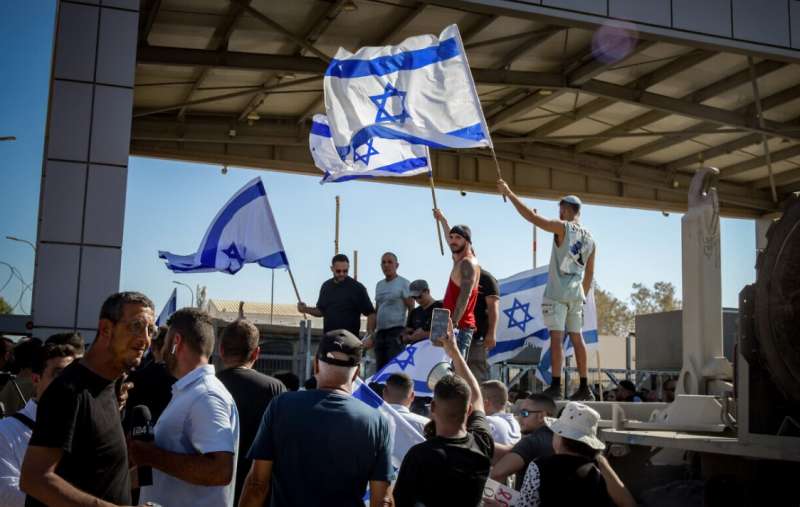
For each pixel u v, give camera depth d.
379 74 8.55
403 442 6.11
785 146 22.84
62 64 10.82
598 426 6.21
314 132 11.07
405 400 6.64
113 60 10.97
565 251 9.27
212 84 18.78
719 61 18.34
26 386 6.88
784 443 4.78
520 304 14.41
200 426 4.29
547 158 23.95
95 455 3.63
